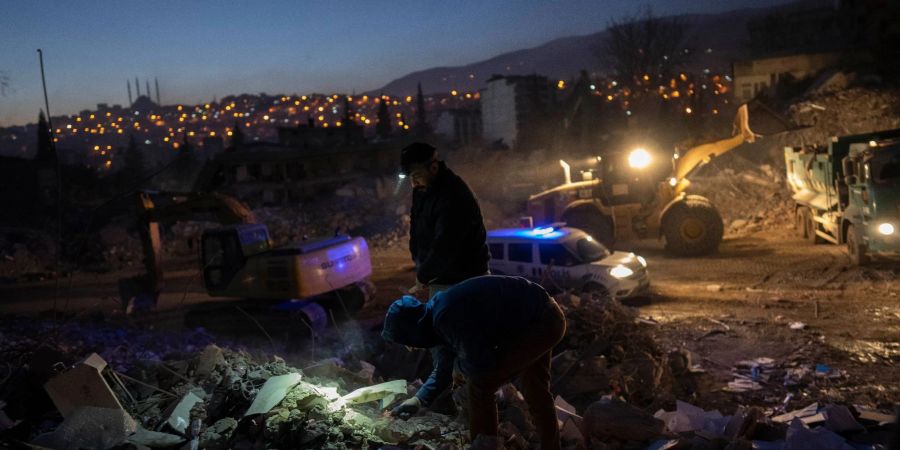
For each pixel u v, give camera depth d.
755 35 68.69
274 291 14.41
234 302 15.51
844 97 36.34
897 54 44.97
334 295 15.72
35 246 33.66
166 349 10.14
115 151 171.00
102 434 4.72
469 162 42.59
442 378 5.52
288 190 41.59
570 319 9.66
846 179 17.20
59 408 5.10
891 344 11.38
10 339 9.06
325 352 11.41
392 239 29.08
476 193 35.09
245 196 41.47
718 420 6.25
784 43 66.00
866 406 8.97
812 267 17.50
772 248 20.53
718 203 26.92
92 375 5.14
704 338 12.55
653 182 21.11
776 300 14.71
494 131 74.69
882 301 13.93
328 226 32.91
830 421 5.68
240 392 5.29
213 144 152.25
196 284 22.12
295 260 14.29
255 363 6.82
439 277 5.26
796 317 13.37
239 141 89.50
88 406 4.98
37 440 4.66
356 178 44.44
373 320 15.56
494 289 4.23
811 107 33.97
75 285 24.95
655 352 9.98
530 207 23.11
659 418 6.31
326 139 64.50
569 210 21.47
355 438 4.78
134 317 16.86
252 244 15.36
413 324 4.38
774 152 30.69
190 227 33.78
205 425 5.12
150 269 18.42
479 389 4.38
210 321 14.68
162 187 63.31
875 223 15.99
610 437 5.84
